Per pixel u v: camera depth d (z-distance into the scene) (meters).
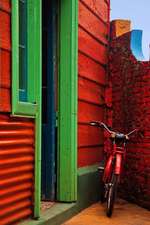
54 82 6.92
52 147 6.89
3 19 4.94
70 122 6.89
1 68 4.89
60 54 6.91
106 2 8.92
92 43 8.06
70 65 6.89
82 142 7.56
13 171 5.16
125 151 7.71
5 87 4.98
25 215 5.49
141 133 7.71
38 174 5.67
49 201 6.93
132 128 8.05
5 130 4.98
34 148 5.63
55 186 6.95
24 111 5.31
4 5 4.95
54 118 6.91
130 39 8.22
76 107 7.00
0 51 4.88
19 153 5.28
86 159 7.77
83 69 7.57
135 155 7.92
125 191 8.33
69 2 6.89
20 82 5.56
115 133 7.22
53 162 6.91
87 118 7.82
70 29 6.89
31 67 5.60
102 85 8.77
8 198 5.07
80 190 7.22
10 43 5.07
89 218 6.84
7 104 5.02
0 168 4.90
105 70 8.94
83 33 7.54
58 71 6.93
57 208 6.48
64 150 6.89
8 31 5.04
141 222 6.74
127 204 7.99
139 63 7.84
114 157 7.24
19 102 5.20
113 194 6.92
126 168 8.27
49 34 6.93
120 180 8.43
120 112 8.57
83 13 7.52
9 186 5.09
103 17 8.71
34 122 5.62
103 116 8.86
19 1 5.54
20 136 5.31
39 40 5.66
